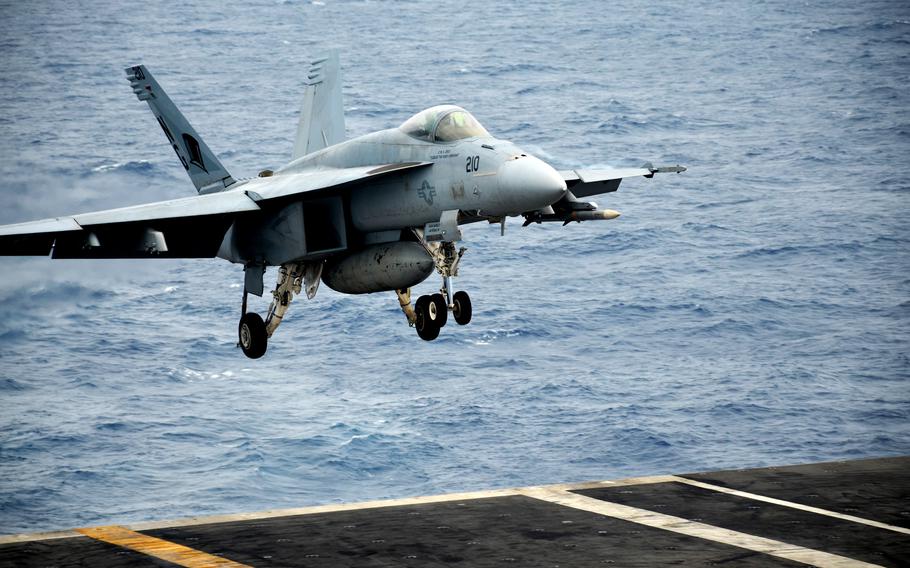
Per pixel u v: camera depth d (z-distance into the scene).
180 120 62.62
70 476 76.25
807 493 29.30
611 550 24.83
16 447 81.75
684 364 100.12
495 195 46.25
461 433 83.56
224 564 24.02
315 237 52.56
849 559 24.20
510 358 102.38
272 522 27.09
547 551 24.80
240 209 50.34
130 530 26.44
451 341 107.62
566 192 49.06
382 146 51.34
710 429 83.12
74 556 24.53
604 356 102.94
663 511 27.72
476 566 23.89
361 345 107.75
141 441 83.19
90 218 48.16
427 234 49.16
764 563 23.94
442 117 49.88
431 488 73.81
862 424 83.94
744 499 28.73
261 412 89.50
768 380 94.56
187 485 74.88
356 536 25.91
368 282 52.09
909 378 94.75
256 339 54.75
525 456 78.62
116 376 100.06
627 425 83.75
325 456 79.62
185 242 54.44
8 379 98.62
